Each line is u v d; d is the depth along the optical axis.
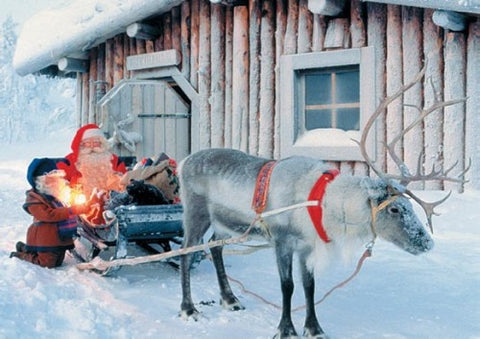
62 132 61.41
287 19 9.32
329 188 3.95
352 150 8.54
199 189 4.69
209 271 5.97
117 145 10.73
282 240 4.11
